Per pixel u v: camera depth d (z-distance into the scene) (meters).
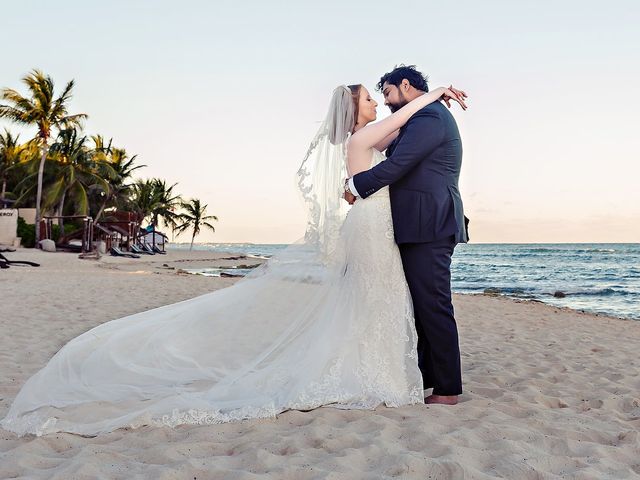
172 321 3.42
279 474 2.16
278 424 2.83
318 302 3.38
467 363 5.15
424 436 2.61
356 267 3.33
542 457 2.42
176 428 2.79
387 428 2.72
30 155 42.47
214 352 3.31
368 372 3.22
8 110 34.53
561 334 7.81
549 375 4.57
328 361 3.19
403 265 3.38
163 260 40.69
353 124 3.52
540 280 30.61
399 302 3.31
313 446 2.52
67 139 38.44
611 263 54.69
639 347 6.66
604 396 3.79
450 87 3.49
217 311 3.43
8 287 11.69
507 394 3.70
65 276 16.17
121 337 3.30
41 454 2.46
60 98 35.78
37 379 3.04
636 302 17.59
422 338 3.52
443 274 3.33
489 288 23.67
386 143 3.62
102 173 41.69
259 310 3.40
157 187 63.03
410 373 3.29
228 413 2.92
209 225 77.25
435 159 3.28
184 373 3.22
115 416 2.83
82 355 3.20
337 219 3.43
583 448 2.59
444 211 3.29
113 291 11.74
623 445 2.67
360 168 3.42
